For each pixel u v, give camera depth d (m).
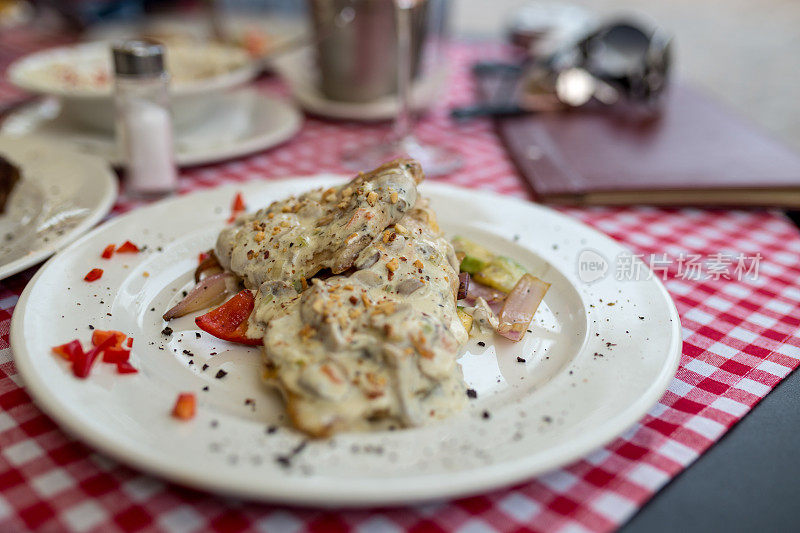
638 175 0.44
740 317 0.31
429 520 0.20
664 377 0.24
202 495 0.20
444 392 0.23
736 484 0.21
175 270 0.32
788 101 1.21
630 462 0.22
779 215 0.42
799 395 0.25
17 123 0.52
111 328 0.27
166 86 0.41
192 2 1.06
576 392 0.23
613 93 0.61
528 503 0.20
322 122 0.58
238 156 0.48
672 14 1.73
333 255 0.27
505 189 0.45
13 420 0.23
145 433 0.21
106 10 0.86
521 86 0.62
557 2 1.71
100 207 0.35
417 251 0.27
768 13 1.79
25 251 0.32
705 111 0.59
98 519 0.19
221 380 0.25
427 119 0.58
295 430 0.21
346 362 0.22
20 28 0.82
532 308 0.29
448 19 0.82
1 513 0.19
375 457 0.20
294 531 0.19
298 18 0.88
